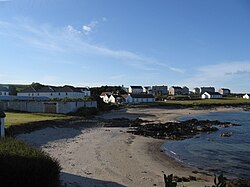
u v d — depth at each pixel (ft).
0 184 29.86
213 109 313.32
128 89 536.42
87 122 144.36
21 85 407.85
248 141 105.70
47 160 35.01
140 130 128.26
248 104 388.78
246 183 52.24
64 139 94.53
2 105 170.60
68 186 43.34
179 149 88.22
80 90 343.26
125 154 75.82
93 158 68.13
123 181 51.31
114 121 162.61
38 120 117.19
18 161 31.73
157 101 374.84
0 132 67.00
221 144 98.58
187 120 184.34
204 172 61.62
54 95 313.53
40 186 31.55
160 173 58.65
